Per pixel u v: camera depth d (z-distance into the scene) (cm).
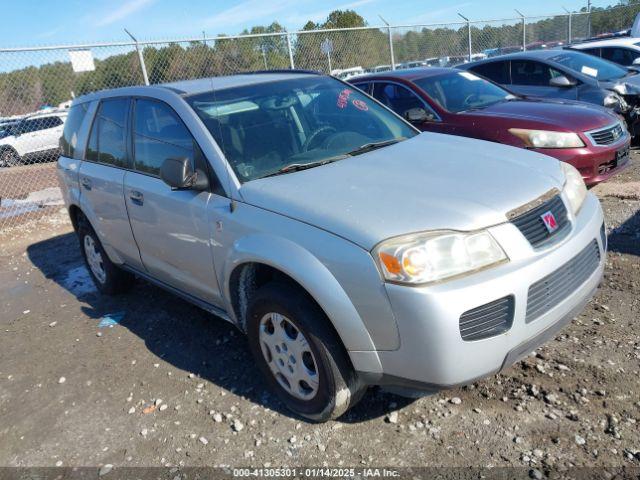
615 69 923
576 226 284
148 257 402
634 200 590
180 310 462
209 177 325
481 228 247
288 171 322
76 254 678
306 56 1184
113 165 429
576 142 539
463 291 231
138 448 297
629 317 355
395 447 271
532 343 254
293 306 271
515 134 557
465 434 273
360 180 292
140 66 961
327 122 379
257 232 286
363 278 241
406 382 249
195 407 326
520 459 253
